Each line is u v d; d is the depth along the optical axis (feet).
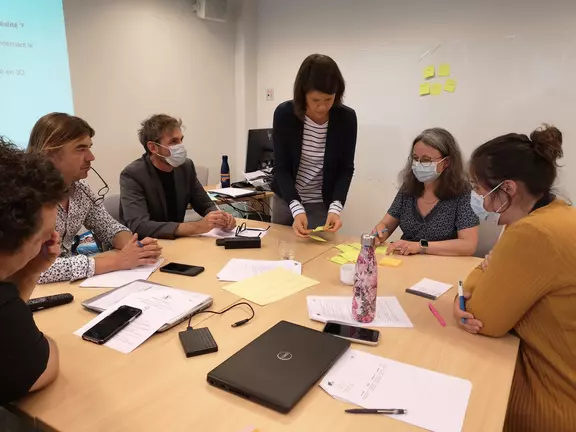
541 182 3.63
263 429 2.63
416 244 6.15
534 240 3.46
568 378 3.47
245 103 14.25
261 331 3.84
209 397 2.93
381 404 2.86
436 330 3.92
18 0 9.00
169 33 12.14
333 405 2.86
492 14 9.81
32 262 3.21
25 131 9.45
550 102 9.53
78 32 10.16
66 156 5.37
